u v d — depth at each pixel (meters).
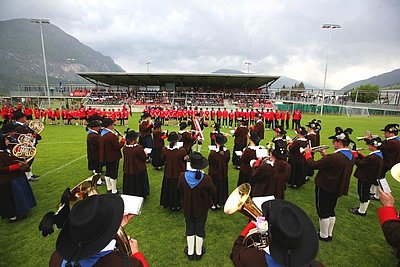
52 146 12.30
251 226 2.15
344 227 5.11
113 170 6.46
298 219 1.51
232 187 7.41
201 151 11.95
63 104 39.56
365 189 5.48
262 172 4.09
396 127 6.23
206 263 3.95
